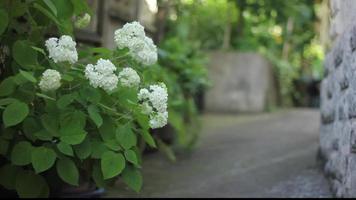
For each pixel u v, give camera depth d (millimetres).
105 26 5980
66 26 3211
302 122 9719
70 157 2896
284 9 11141
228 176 5703
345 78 3619
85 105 2871
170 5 7613
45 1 2934
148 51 3070
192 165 6270
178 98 6586
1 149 2879
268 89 11891
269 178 5488
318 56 14148
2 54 3189
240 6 10352
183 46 8062
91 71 2832
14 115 2701
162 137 6809
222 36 12500
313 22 12977
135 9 6879
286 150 6914
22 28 3229
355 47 3170
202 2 8938
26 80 2789
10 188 2959
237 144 7492
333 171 4410
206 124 9555
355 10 3150
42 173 3205
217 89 11469
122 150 2898
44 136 2793
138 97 2926
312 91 14117
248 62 11398
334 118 4461
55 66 2926
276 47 13680
